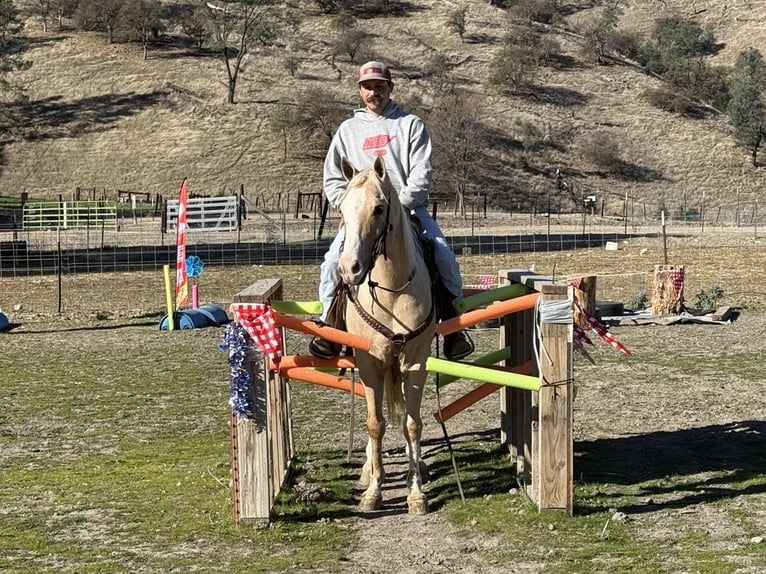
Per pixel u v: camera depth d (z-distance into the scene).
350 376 9.43
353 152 8.42
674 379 13.84
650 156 82.44
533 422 7.83
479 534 7.18
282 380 9.20
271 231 44.44
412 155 8.32
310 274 29.59
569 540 6.95
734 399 12.35
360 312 7.56
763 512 7.57
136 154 75.06
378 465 8.05
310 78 90.44
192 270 21.16
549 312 7.39
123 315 22.50
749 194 76.56
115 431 11.41
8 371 15.73
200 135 77.62
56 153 75.38
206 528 7.50
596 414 11.61
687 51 114.62
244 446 7.45
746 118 83.12
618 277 27.52
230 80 84.19
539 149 80.38
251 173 71.62
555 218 59.84
